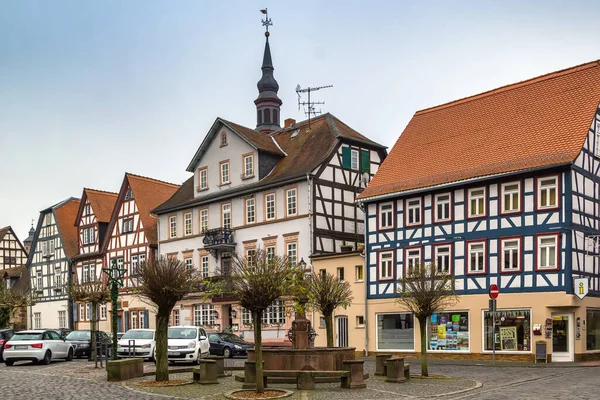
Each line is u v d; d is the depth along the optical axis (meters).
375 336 35.88
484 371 24.98
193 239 48.91
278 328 41.38
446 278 24.59
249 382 19.05
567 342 28.91
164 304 20.69
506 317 30.45
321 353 20.28
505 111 34.72
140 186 55.97
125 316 54.69
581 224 29.44
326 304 27.61
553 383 19.91
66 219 65.12
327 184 41.53
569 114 31.38
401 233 35.22
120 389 18.73
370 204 36.91
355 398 16.89
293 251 41.28
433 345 33.25
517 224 30.38
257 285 17.64
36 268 67.38
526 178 30.22
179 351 28.14
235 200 45.81
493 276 31.03
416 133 38.41
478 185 32.06
